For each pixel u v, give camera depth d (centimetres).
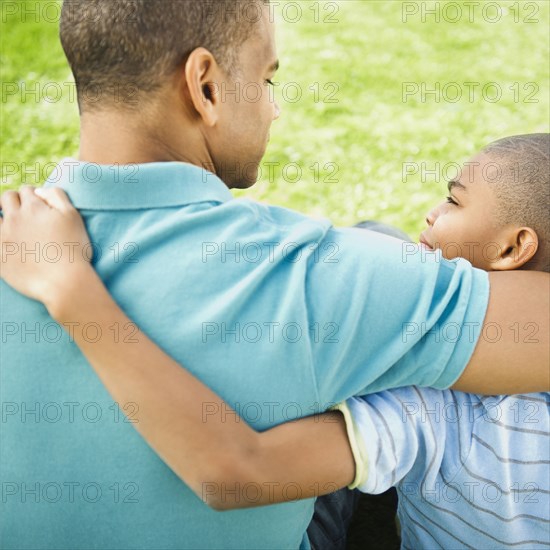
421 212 314
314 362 109
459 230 169
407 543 162
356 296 110
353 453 116
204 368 107
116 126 116
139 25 111
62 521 116
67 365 110
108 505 114
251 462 107
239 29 118
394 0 486
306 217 121
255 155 131
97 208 110
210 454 105
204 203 113
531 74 417
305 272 110
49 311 107
